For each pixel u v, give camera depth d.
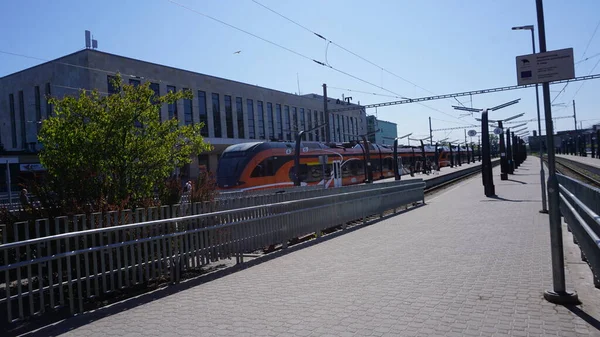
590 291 5.87
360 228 12.66
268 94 55.84
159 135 9.52
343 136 73.12
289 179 25.92
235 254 8.58
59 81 36.28
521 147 70.50
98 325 5.36
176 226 7.46
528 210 14.62
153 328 5.17
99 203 7.32
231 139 45.25
